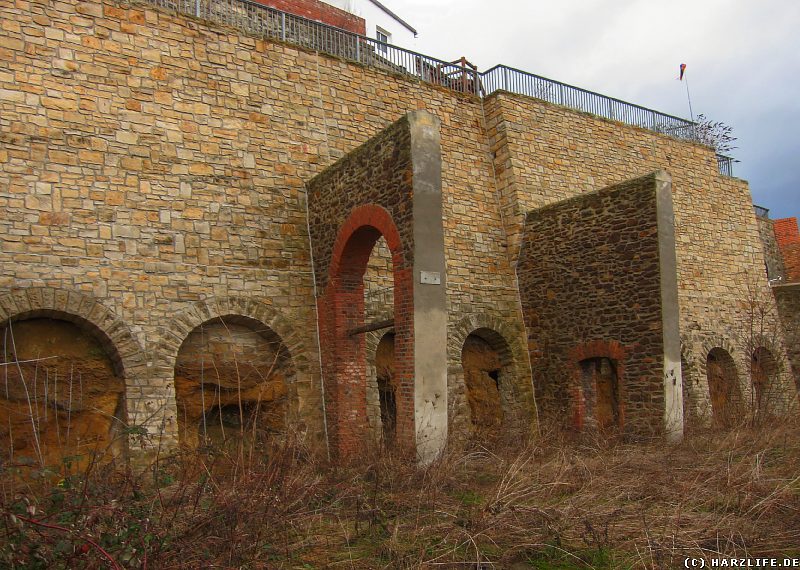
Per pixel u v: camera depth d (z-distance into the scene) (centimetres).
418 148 1073
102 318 1097
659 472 973
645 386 1328
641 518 752
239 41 1360
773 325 2147
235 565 597
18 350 1045
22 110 1101
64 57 1155
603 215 1445
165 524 613
